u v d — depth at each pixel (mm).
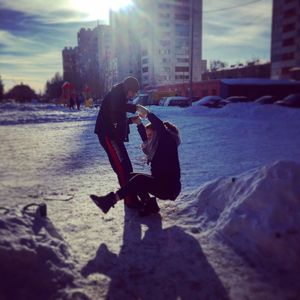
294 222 2646
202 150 8773
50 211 3811
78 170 6367
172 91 52812
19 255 2197
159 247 2871
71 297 2105
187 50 98438
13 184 5180
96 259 2625
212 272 2455
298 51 67938
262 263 2545
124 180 3801
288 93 47906
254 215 2867
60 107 44062
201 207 3760
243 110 21328
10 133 13727
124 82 3756
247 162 7027
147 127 3750
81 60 153000
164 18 94812
